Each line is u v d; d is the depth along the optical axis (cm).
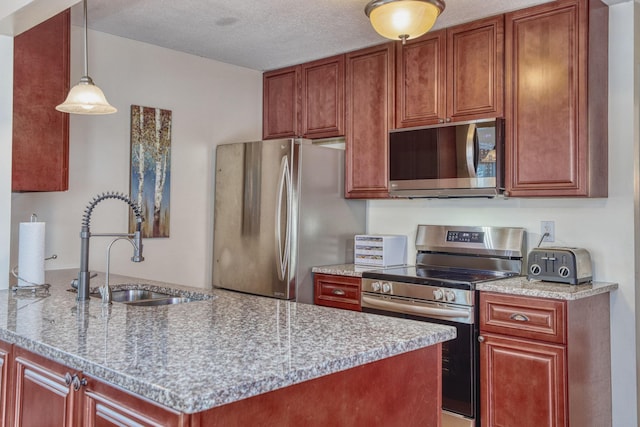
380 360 145
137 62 346
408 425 154
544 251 273
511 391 253
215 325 165
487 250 320
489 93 296
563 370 237
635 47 276
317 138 386
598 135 271
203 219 384
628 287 271
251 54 374
